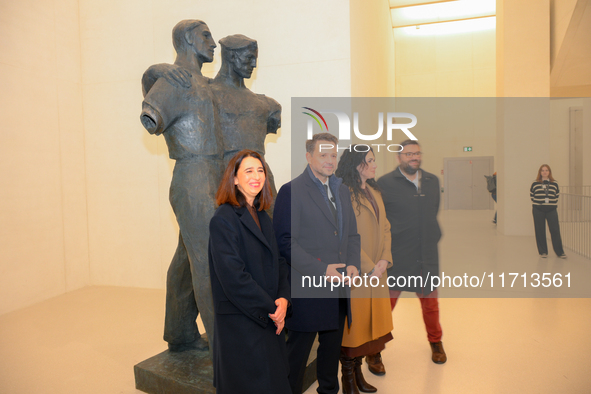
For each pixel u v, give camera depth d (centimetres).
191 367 248
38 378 264
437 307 273
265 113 264
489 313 346
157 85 224
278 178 410
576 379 243
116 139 479
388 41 849
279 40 406
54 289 451
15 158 412
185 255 262
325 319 196
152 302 424
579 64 715
